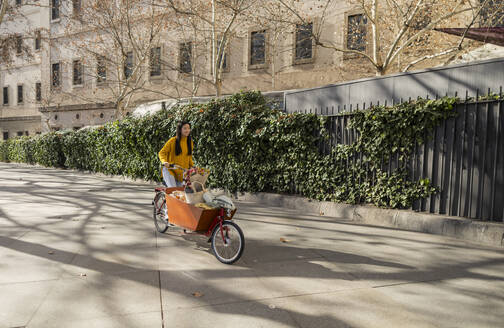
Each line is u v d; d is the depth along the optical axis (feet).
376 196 23.35
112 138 48.21
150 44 68.49
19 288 11.59
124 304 10.53
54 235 18.24
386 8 52.31
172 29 76.23
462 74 21.66
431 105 20.90
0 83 135.64
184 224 16.21
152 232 19.21
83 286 11.81
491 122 19.04
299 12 64.08
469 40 41.29
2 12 68.44
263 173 30.22
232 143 31.94
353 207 23.72
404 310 10.41
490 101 18.98
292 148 27.99
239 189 32.19
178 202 16.37
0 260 14.28
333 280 12.65
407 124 21.79
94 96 93.50
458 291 11.80
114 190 36.40
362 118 23.94
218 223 15.01
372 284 12.32
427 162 21.43
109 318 9.68
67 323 9.39
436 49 49.73
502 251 16.37
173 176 18.92
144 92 83.82
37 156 74.18
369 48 56.80
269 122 29.48
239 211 25.75
